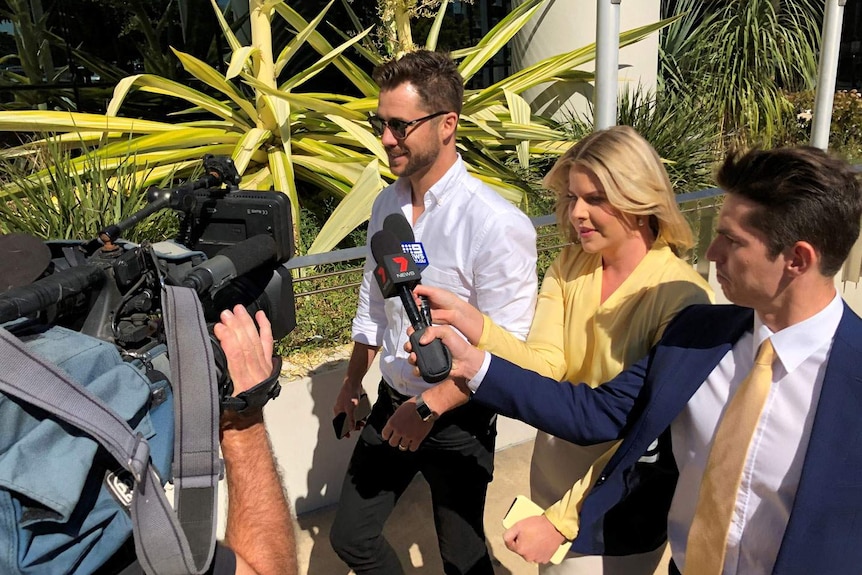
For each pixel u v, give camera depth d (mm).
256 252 1358
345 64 5719
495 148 6121
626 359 1624
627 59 6664
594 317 1696
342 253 2736
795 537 1170
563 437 1503
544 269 3518
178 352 987
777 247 1159
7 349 825
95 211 3299
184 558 899
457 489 2043
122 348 1038
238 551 1096
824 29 4648
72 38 7402
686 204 3523
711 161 5879
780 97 7648
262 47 5039
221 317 1134
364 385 2906
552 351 1751
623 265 1694
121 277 1093
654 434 1378
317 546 2756
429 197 1932
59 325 1043
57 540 838
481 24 9609
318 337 3041
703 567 1328
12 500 805
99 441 850
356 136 4621
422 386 1972
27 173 4117
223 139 4887
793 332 1203
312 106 4656
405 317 1994
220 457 1067
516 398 1480
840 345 1168
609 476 1474
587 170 1607
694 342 1370
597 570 1725
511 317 1874
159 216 3398
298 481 2861
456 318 1592
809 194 1114
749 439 1237
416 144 1854
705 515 1314
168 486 1135
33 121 4559
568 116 6453
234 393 1100
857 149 7785
